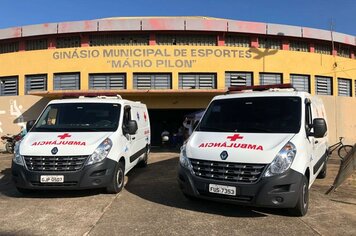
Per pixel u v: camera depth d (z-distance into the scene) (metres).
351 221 5.59
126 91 17.08
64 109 8.07
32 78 19.72
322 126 5.94
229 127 6.33
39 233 5.06
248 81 19.62
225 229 5.18
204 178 5.59
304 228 5.24
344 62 21.75
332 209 6.25
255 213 5.93
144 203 6.59
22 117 19.48
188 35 19.59
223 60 19.27
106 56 18.95
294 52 20.27
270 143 5.57
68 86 19.27
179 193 7.41
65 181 6.54
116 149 7.27
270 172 5.24
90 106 8.12
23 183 6.63
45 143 6.87
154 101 19.11
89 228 5.23
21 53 19.73
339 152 14.98
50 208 6.29
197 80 19.36
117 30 18.89
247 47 19.70
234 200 5.38
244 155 5.41
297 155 5.48
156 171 10.46
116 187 7.23
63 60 19.17
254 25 19.61
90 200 6.81
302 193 5.57
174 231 5.10
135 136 9.22
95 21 18.88
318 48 21.50
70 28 18.98
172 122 22.67
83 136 7.14
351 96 22.16
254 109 6.51
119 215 5.85
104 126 7.68
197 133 6.49
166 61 19.03
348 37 21.83
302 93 6.63
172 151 17.47
